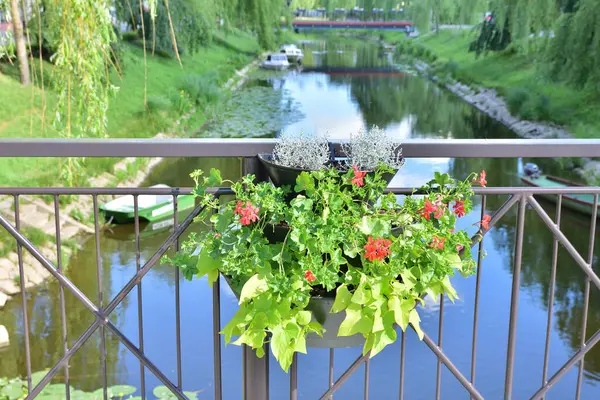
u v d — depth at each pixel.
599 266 11.30
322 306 1.38
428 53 28.45
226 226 1.34
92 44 5.59
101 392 6.38
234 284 1.39
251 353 1.57
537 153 1.51
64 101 5.92
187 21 19.08
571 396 7.63
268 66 26.00
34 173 11.85
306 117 22.09
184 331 8.44
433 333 8.73
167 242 1.49
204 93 20.58
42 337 8.04
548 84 21.55
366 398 1.54
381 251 1.27
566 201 14.13
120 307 8.99
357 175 1.31
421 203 1.35
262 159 1.42
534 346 8.62
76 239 10.94
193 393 6.74
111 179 13.83
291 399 1.59
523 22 21.28
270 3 25.08
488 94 23.73
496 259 11.38
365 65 29.42
